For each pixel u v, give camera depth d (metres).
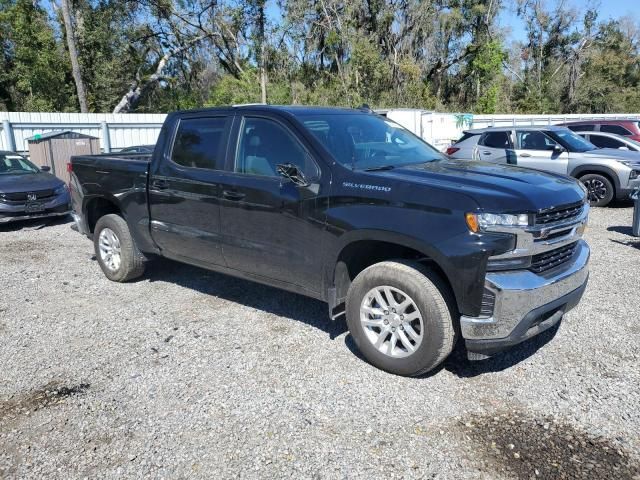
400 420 3.26
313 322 4.80
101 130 16.59
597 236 8.12
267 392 3.60
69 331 4.68
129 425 3.26
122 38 33.09
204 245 4.85
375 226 3.61
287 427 3.21
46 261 7.08
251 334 4.55
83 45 31.92
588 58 53.19
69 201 10.16
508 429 3.16
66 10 25.66
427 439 3.07
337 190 3.85
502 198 3.31
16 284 6.04
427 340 3.53
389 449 2.99
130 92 34.41
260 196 4.29
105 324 4.82
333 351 4.20
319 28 37.72
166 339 4.48
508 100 50.75
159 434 3.16
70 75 32.31
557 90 53.19
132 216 5.57
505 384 3.67
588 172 10.73
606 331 4.51
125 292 5.70
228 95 34.88
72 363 4.07
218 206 4.62
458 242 3.30
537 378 3.75
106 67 32.31
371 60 36.53
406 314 3.65
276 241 4.26
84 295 5.63
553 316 3.64
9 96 32.62
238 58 37.97
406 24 41.12
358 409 3.38
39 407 3.47
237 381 3.76
